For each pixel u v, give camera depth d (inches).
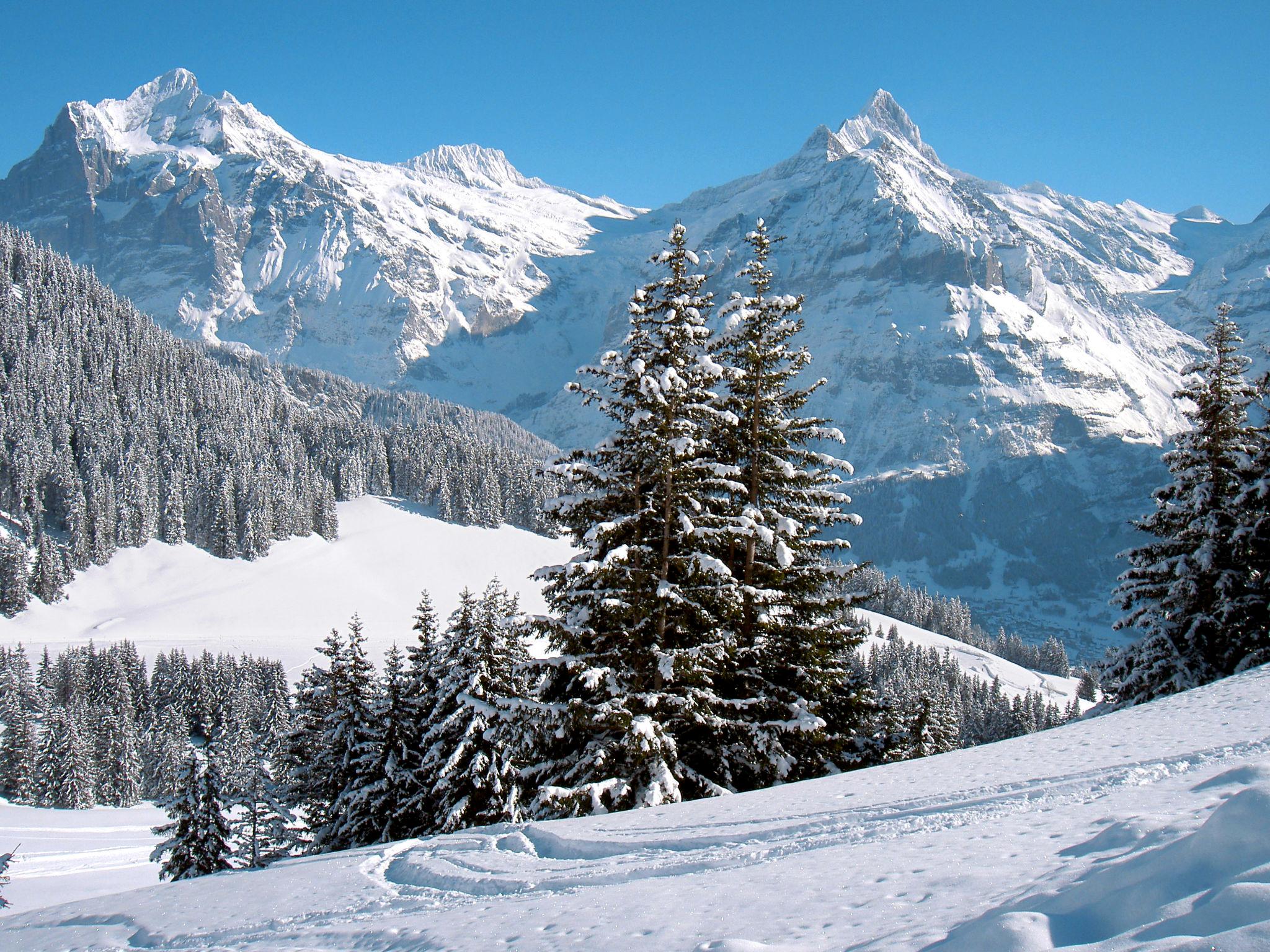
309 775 1365.7
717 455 849.5
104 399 7140.8
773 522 839.7
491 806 998.4
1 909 1545.3
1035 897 193.9
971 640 7239.2
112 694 3764.8
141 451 6496.1
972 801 386.6
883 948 188.4
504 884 405.4
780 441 858.1
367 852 571.5
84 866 2037.4
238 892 519.2
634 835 454.6
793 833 394.3
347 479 7381.9
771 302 862.5
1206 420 1040.8
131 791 3307.1
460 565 6387.8
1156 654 1023.6
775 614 785.6
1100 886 179.2
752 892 285.9
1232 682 671.8
